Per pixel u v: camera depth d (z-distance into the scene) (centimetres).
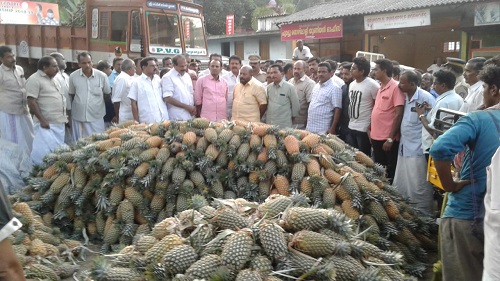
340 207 470
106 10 1255
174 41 1246
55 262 440
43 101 730
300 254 285
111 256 320
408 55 1853
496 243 249
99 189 533
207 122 561
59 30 1393
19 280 201
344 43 1933
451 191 324
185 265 288
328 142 533
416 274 444
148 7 1184
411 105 564
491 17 1368
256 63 916
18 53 1521
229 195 512
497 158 254
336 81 728
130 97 740
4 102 740
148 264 301
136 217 523
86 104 800
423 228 495
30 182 578
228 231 302
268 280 266
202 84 760
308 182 482
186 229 325
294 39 2041
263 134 530
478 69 523
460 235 321
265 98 723
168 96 747
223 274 268
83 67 798
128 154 533
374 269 284
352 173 489
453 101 529
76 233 539
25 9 2981
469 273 319
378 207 472
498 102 335
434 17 1571
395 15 1598
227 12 3222
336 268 277
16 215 450
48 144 734
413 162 562
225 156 529
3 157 663
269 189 502
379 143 612
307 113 765
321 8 2127
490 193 257
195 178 517
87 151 554
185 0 1391
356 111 658
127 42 1208
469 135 313
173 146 533
